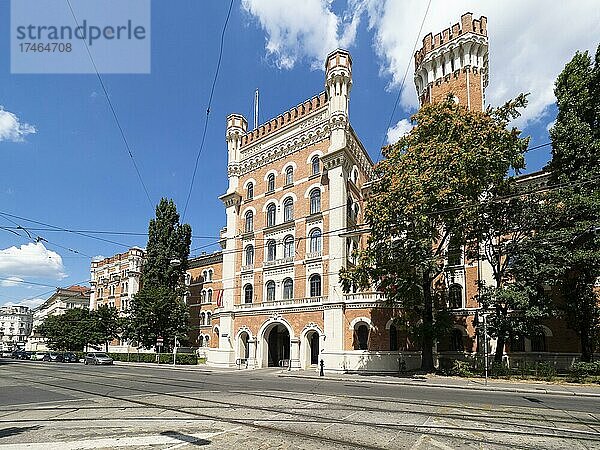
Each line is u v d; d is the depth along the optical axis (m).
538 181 34.34
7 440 9.23
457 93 42.28
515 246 27.98
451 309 35.97
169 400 15.21
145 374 29.94
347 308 34.97
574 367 26.11
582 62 30.14
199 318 60.69
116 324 62.50
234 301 44.09
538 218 27.52
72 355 58.22
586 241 25.81
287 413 12.24
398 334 33.72
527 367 27.06
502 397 17.12
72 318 70.75
